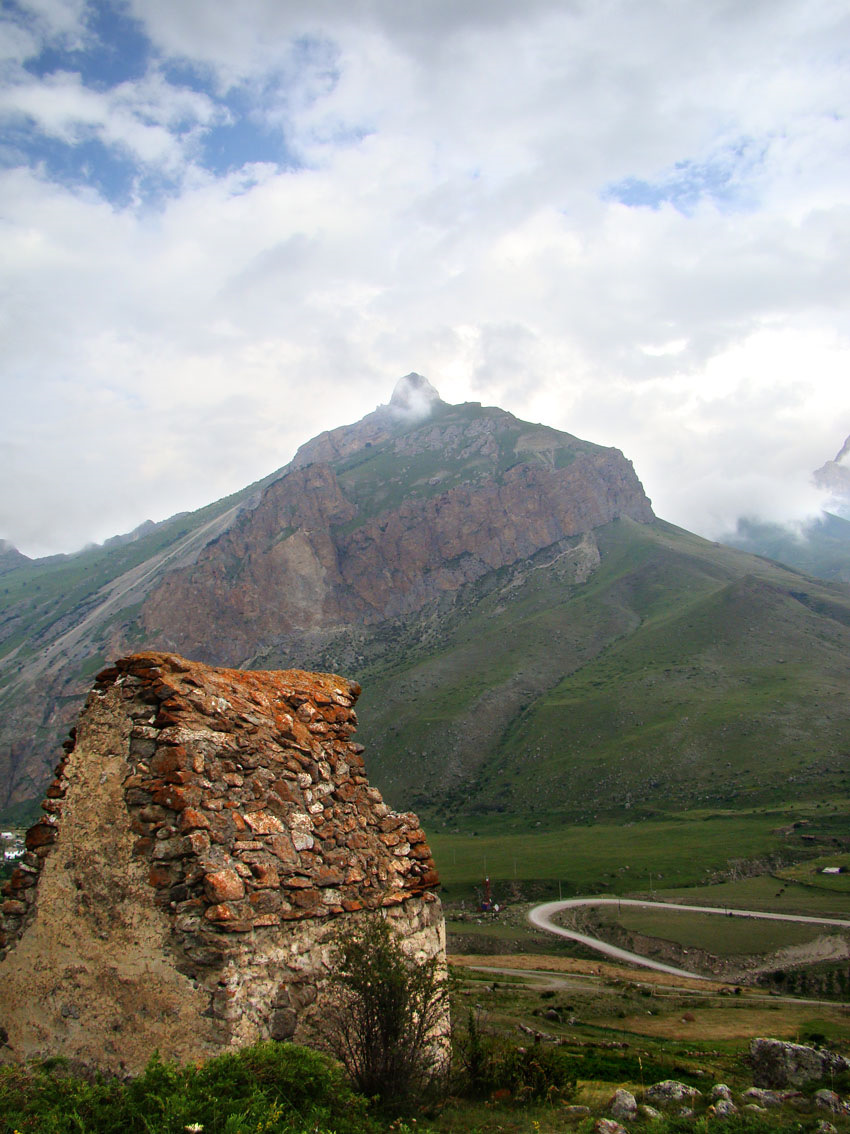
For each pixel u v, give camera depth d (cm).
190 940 880
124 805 973
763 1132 1154
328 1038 970
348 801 1221
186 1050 843
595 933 10088
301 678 1333
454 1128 1027
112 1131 689
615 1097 1301
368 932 1073
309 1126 738
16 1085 789
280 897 984
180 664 1088
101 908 941
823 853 12862
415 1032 1060
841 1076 1870
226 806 990
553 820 18238
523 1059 1406
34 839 1034
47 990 951
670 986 7225
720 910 10388
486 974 7125
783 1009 5647
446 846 17050
